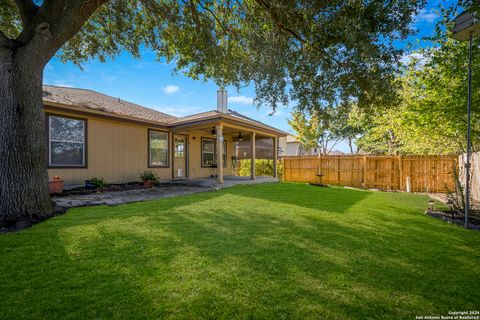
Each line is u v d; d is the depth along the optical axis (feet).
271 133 40.96
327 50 16.15
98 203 18.43
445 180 32.27
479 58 17.99
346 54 15.55
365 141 59.77
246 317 5.74
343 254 9.46
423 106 23.47
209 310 5.96
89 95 33.83
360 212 17.01
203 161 41.45
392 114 31.58
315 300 6.44
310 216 15.52
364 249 10.03
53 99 23.61
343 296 6.63
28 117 13.75
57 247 9.68
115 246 9.88
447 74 20.52
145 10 20.11
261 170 52.85
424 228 13.35
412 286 7.22
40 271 7.72
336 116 20.22
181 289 6.83
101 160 27.50
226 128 35.81
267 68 18.38
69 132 24.71
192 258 8.86
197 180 34.91
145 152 32.30
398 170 35.60
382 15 12.68
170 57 23.38
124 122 29.40
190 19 19.56
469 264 8.75
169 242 10.44
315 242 10.74
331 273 7.90
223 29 19.88
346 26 12.67
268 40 17.80
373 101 17.21
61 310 5.87
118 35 21.56
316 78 18.12
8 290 6.64
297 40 17.10
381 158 36.81
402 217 15.85
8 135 13.28
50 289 6.72
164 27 20.93
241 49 20.33
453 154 32.37
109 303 6.16
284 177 45.70
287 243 10.55
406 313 6.00
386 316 5.86
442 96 22.43
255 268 8.14
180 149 37.37
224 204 19.07
